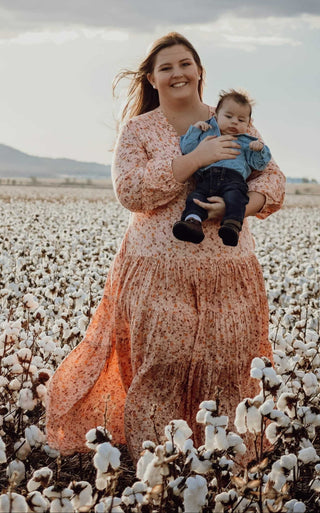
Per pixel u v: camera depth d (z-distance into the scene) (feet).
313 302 24.11
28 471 12.88
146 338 13.51
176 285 13.47
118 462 9.59
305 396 13.78
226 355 13.39
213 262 13.48
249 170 13.55
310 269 29.99
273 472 10.66
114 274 14.38
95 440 10.18
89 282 25.62
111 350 14.30
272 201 13.57
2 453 10.90
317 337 16.70
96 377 14.16
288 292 26.40
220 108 13.61
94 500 10.02
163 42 13.93
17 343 16.87
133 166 13.70
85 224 55.88
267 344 14.17
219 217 13.28
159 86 13.97
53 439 13.89
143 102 14.92
